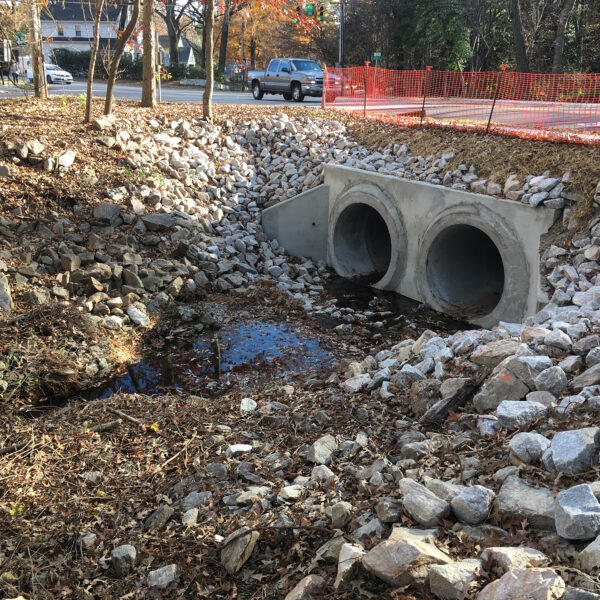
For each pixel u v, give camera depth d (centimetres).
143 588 491
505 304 1220
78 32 6378
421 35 4122
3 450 701
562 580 370
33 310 1062
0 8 2111
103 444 718
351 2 4562
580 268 1060
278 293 1390
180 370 1034
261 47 5853
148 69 2045
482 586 395
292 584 465
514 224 1203
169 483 631
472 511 480
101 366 1010
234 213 1662
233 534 511
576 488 452
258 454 674
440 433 671
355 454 654
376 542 473
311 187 1706
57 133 1578
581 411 591
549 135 1366
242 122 1970
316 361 1073
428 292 1380
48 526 575
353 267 1648
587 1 3762
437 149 1549
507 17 4159
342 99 2389
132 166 1562
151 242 1385
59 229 1312
